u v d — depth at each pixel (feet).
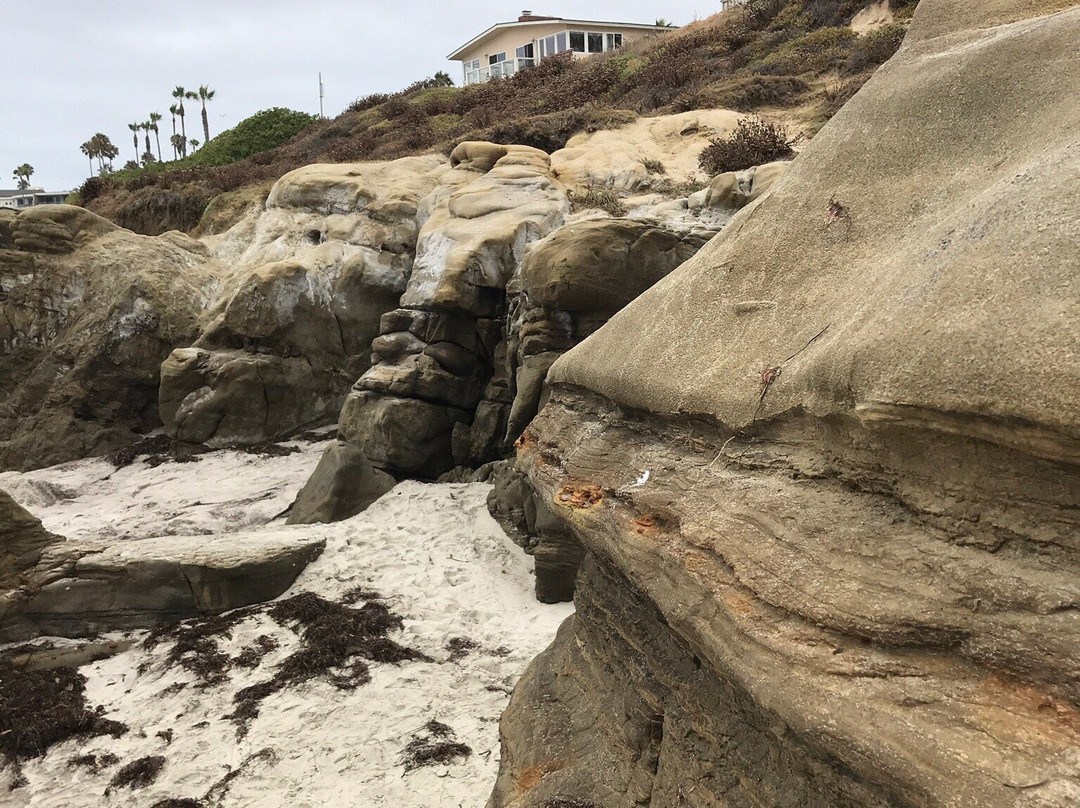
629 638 12.54
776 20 65.51
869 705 6.71
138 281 45.47
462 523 30.83
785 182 12.25
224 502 35.17
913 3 55.57
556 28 122.72
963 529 6.93
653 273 29.71
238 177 66.74
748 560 8.63
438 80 99.04
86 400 44.39
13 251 45.68
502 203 38.88
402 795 16.88
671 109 52.65
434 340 36.24
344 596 25.85
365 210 47.75
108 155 220.23
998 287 6.81
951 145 9.81
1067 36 9.37
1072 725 5.66
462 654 22.74
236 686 21.04
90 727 19.69
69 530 32.04
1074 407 5.74
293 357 44.19
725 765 9.66
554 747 13.35
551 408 16.26
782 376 9.29
